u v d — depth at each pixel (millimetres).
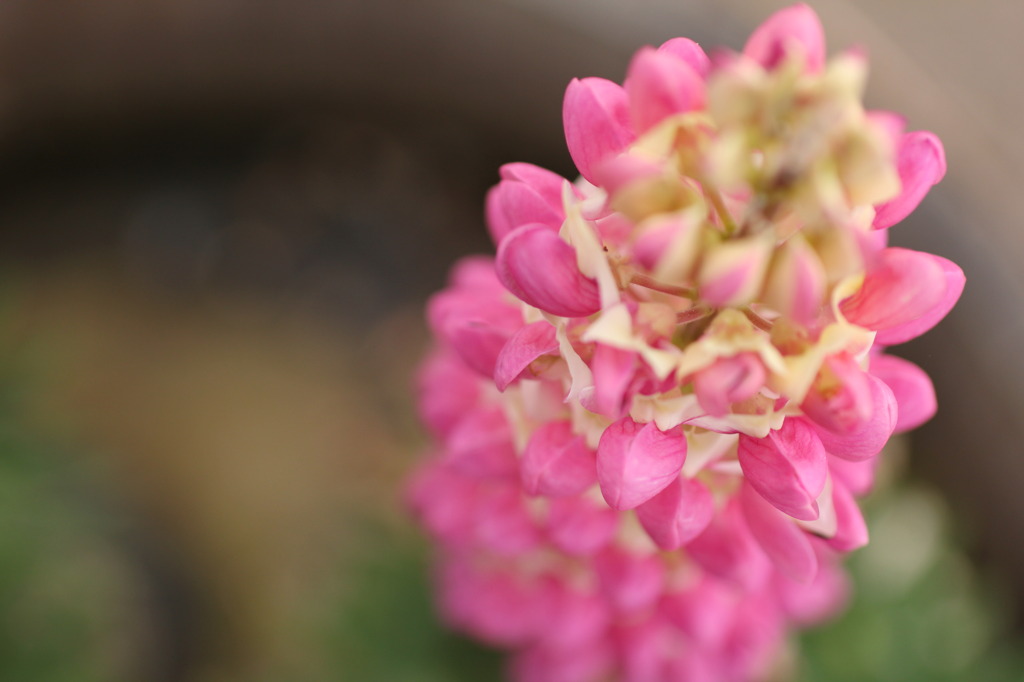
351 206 757
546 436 317
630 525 342
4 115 566
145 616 668
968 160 512
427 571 472
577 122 295
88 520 626
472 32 528
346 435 743
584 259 292
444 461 356
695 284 284
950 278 301
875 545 460
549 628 379
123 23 516
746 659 383
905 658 457
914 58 619
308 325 762
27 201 702
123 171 700
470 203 742
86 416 721
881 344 305
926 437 516
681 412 298
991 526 521
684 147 283
